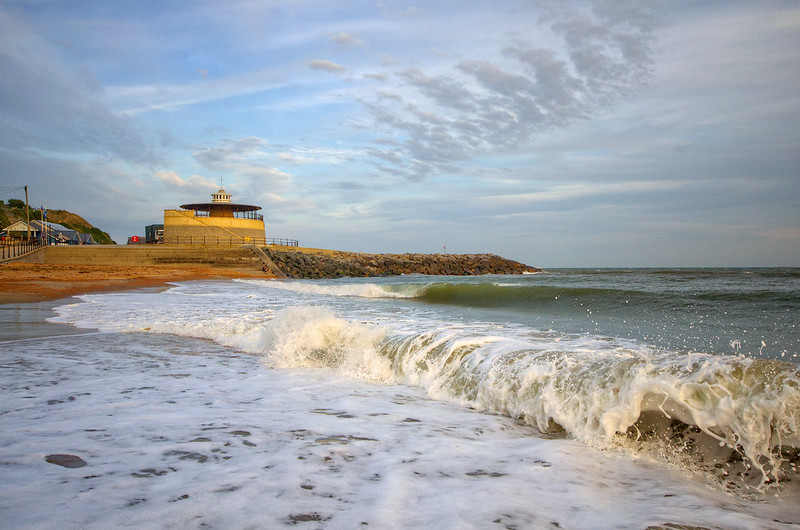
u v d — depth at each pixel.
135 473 2.15
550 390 3.41
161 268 36.41
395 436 2.99
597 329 6.62
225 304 12.78
